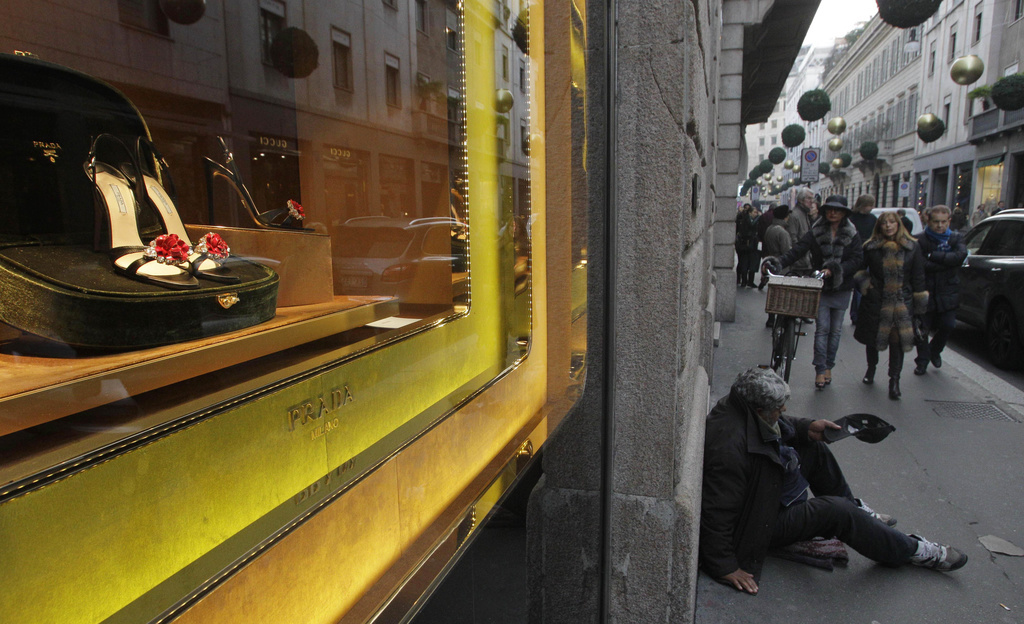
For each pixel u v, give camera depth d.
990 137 25.34
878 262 5.81
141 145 0.64
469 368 1.08
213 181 0.75
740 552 3.05
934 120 16.64
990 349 7.39
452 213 1.03
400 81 0.93
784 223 9.59
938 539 3.55
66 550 0.40
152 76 0.68
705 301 5.01
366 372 0.74
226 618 0.53
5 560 0.37
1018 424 5.20
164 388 0.49
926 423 5.26
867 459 4.56
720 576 3.05
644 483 2.15
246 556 0.55
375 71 0.90
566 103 1.59
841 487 3.58
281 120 0.82
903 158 37.81
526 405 1.39
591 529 1.99
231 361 0.55
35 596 0.39
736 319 9.77
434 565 0.88
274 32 0.80
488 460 1.16
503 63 1.21
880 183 43.25
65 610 0.41
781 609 2.89
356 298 0.82
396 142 0.93
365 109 0.89
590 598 2.04
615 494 2.17
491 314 1.18
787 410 5.65
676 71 1.91
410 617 0.79
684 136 1.95
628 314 2.07
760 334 8.63
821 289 5.64
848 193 54.69
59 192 0.54
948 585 3.10
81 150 0.56
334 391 0.67
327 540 0.66
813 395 6.05
